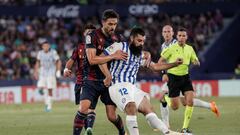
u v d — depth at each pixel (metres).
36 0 108.75
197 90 89.81
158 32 105.44
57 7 107.06
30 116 57.16
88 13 107.62
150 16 110.31
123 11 108.62
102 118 52.22
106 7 107.75
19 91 85.81
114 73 30.94
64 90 86.81
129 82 30.84
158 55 100.44
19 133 41.69
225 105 67.12
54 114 59.06
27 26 105.06
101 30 31.95
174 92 41.78
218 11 110.50
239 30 110.00
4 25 104.88
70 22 109.69
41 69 65.75
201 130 41.09
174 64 31.75
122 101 30.23
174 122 47.72
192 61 41.97
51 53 65.38
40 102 84.12
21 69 96.81
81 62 38.16
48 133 41.38
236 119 49.00
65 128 44.59
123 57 30.48
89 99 32.97
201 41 107.25
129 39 31.20
